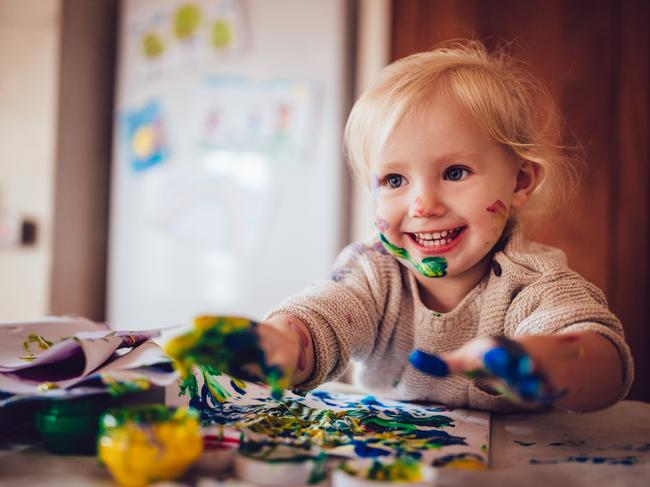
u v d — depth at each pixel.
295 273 1.85
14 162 2.07
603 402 0.53
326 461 0.47
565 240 1.67
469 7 1.74
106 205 2.15
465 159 0.67
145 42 2.04
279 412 0.62
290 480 0.42
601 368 0.51
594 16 1.66
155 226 2.02
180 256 1.99
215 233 1.94
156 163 2.02
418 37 1.78
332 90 1.82
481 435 0.58
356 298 0.73
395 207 0.69
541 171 0.76
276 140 1.87
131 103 2.06
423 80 0.69
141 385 0.49
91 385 0.50
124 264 2.07
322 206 1.83
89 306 2.12
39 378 0.53
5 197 2.08
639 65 1.62
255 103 1.90
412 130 0.67
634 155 1.63
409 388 0.78
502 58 0.91
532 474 0.45
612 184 1.64
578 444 0.58
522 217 0.83
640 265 1.63
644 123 1.62
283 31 1.88
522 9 1.71
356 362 0.81
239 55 1.92
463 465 0.48
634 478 0.45
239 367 0.50
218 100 1.94
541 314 0.63
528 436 0.61
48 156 2.01
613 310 1.64
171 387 0.57
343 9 1.82
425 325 0.75
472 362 0.46
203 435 0.50
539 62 1.69
